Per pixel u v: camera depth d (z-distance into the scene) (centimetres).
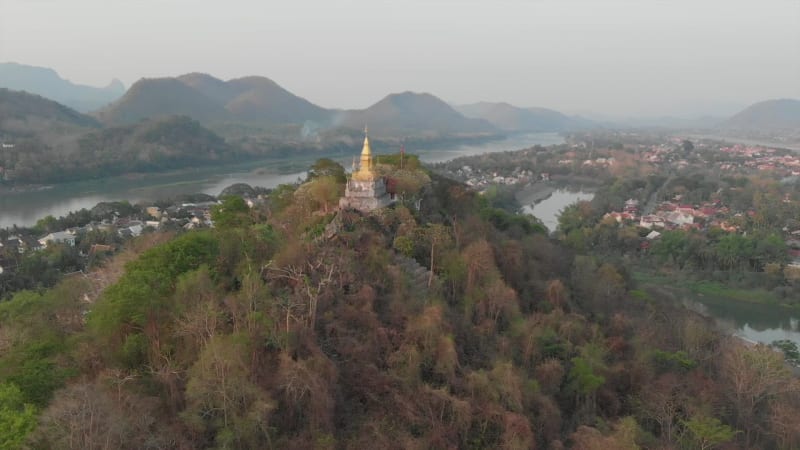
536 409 6925
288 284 7381
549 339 8344
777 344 11825
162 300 6512
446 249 9288
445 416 6412
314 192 10669
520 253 10644
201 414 5534
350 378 6506
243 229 8825
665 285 17725
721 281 17600
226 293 7131
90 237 18675
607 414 7675
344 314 7125
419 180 11706
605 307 11019
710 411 7644
